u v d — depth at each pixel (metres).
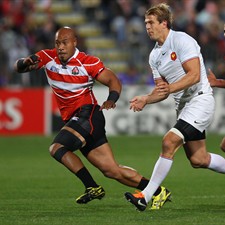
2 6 96.44
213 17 97.81
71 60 34.00
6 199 39.44
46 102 79.88
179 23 94.38
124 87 79.44
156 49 33.41
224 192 41.59
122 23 98.69
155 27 32.75
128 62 92.31
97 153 34.09
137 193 31.92
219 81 35.84
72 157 33.38
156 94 30.98
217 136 77.06
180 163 58.12
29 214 32.78
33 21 95.50
